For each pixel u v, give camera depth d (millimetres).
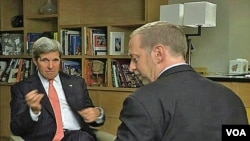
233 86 2768
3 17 4289
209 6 2885
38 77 2410
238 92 2748
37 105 2059
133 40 1150
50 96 2379
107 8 3775
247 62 3186
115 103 3381
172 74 1085
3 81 4082
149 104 1005
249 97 2703
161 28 1117
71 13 3807
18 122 2143
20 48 4090
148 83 1146
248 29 3305
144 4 3520
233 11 3270
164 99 1019
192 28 3367
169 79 1070
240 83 2736
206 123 1021
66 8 3748
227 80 2787
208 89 1081
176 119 1001
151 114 989
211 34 3336
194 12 2881
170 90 1040
